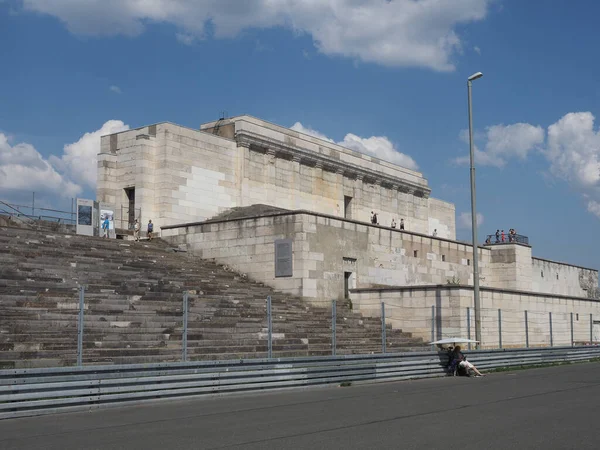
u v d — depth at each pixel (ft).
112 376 58.85
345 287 130.31
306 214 122.21
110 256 110.93
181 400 63.93
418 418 52.70
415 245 151.94
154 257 120.06
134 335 75.66
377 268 138.51
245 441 42.57
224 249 130.21
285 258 122.31
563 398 66.54
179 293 98.68
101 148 156.25
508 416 53.72
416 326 121.19
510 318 134.21
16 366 60.64
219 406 60.70
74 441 43.04
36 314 73.51
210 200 155.43
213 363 66.74
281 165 172.86
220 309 95.45
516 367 110.63
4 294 78.43
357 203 197.26
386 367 85.92
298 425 49.21
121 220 149.89
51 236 111.14
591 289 234.99
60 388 55.47
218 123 169.17
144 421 51.52
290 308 111.45
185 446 40.93
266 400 65.51
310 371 76.13
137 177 147.33
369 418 52.80
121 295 88.12
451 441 42.32
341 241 129.59
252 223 127.34
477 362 101.14
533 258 198.70
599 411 56.59
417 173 228.02
